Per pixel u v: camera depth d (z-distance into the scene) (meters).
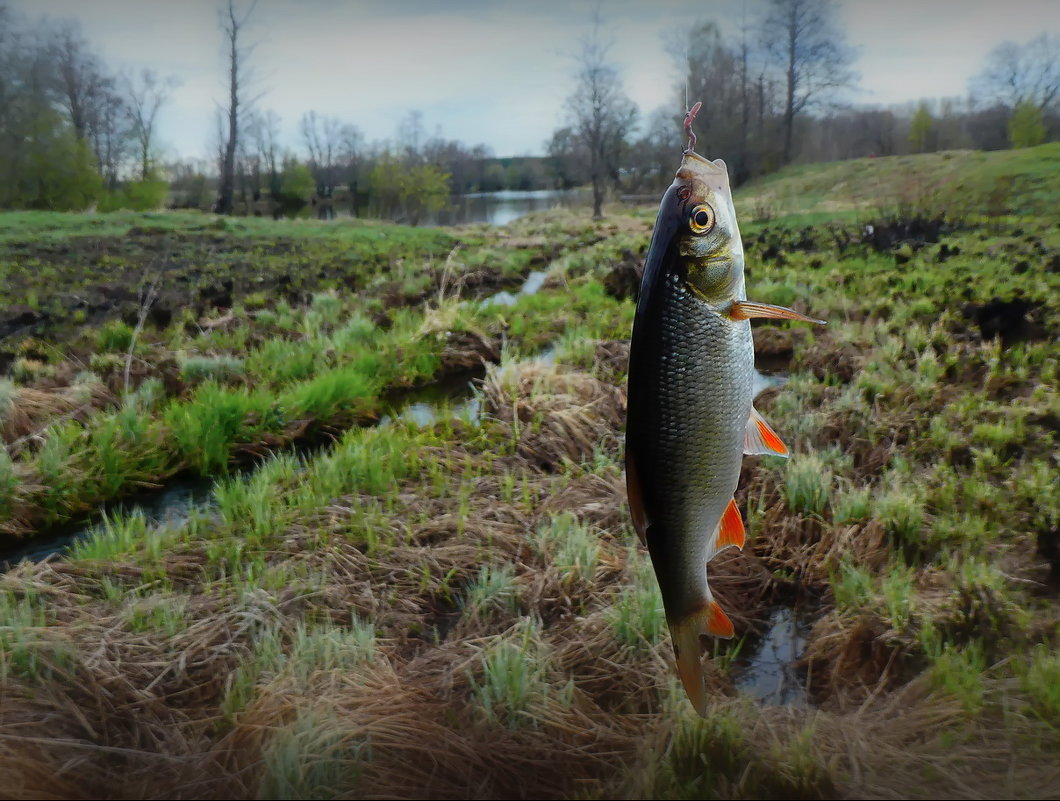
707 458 0.31
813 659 0.61
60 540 0.88
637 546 0.76
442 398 1.40
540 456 1.01
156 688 0.57
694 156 0.31
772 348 1.55
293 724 0.50
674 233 0.30
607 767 0.50
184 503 0.97
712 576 0.72
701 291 0.30
